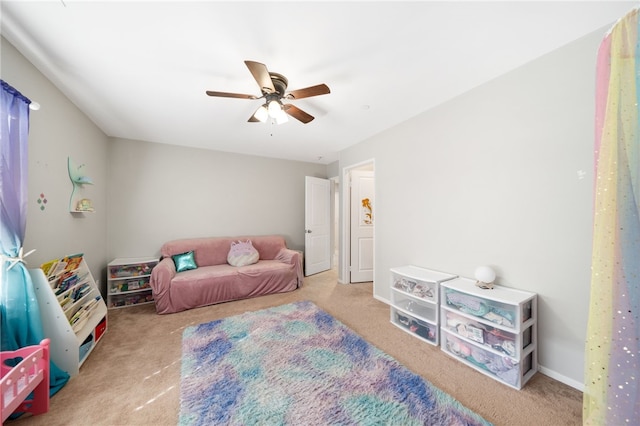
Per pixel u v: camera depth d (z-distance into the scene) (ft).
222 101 7.61
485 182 6.58
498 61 5.69
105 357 6.23
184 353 6.35
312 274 15.07
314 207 15.26
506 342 5.27
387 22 4.50
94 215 9.22
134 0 3.96
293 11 4.24
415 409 4.47
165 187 11.96
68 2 3.99
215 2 4.03
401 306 7.85
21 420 4.27
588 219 4.89
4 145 4.51
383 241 10.28
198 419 4.28
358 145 11.91
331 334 7.29
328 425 4.14
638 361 2.26
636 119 2.30
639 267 2.29
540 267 5.55
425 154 8.32
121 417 4.37
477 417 4.29
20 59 5.23
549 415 4.35
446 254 7.64
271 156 14.78
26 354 4.30
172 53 5.34
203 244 12.09
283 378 5.34
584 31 4.77
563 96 5.18
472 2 4.06
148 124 9.47
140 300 10.20
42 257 6.02
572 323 5.09
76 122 7.75
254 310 9.32
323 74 6.17
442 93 7.15
